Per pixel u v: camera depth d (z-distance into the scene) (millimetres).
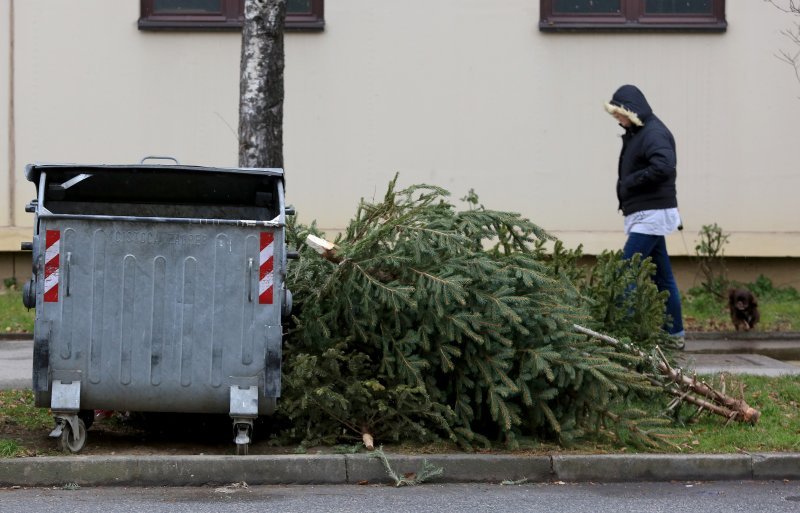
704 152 15328
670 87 15281
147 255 7164
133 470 6961
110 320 7152
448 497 6801
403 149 15266
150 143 15164
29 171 7379
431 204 8250
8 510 6203
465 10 15227
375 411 7805
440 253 7887
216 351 7199
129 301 7156
